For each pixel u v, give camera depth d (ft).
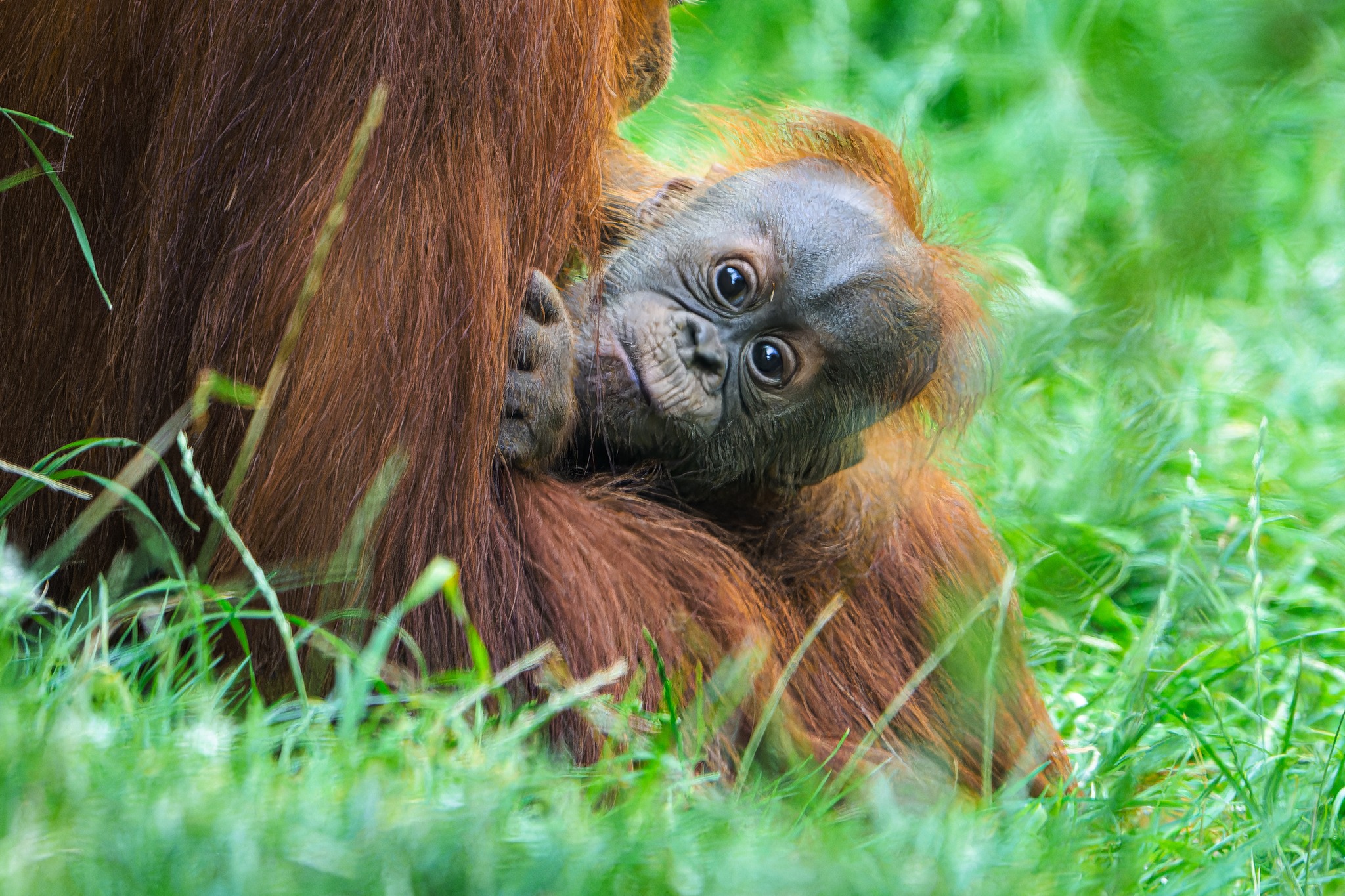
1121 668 21.65
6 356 15.67
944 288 22.82
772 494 21.72
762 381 21.25
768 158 23.40
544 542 15.89
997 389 25.07
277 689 14.69
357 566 14.48
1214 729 19.80
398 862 10.25
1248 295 37.81
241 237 14.47
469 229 14.71
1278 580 25.94
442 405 14.74
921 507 21.80
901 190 23.71
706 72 43.14
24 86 15.26
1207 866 14.30
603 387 20.24
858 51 46.03
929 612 21.01
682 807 13.62
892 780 17.44
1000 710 20.51
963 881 11.78
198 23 14.52
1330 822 16.33
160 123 14.80
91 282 15.34
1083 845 14.03
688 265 21.17
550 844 10.94
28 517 16.01
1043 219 37.83
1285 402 33.12
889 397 22.18
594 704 14.61
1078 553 26.96
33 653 14.43
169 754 11.42
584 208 17.12
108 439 14.17
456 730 13.30
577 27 15.57
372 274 14.30
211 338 14.52
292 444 14.26
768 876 11.10
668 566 17.25
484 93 14.73
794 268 21.42
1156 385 28.91
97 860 9.52
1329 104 38.86
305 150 14.34
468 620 14.57
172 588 14.28
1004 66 45.06
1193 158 16.07
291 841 10.17
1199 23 15.51
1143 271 17.94
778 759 16.87
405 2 14.37
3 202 15.42
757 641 17.08
